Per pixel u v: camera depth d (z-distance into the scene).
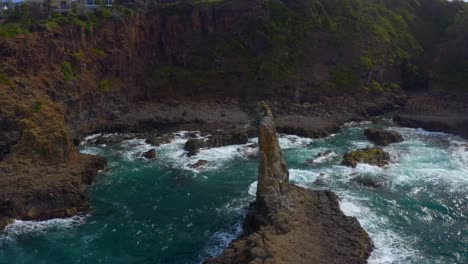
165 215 57.81
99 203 61.50
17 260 47.88
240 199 61.59
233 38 121.25
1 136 68.12
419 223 52.53
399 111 108.75
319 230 46.56
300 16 124.25
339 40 121.75
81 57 98.31
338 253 42.47
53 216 57.19
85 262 47.62
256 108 106.19
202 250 49.34
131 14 112.62
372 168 69.56
